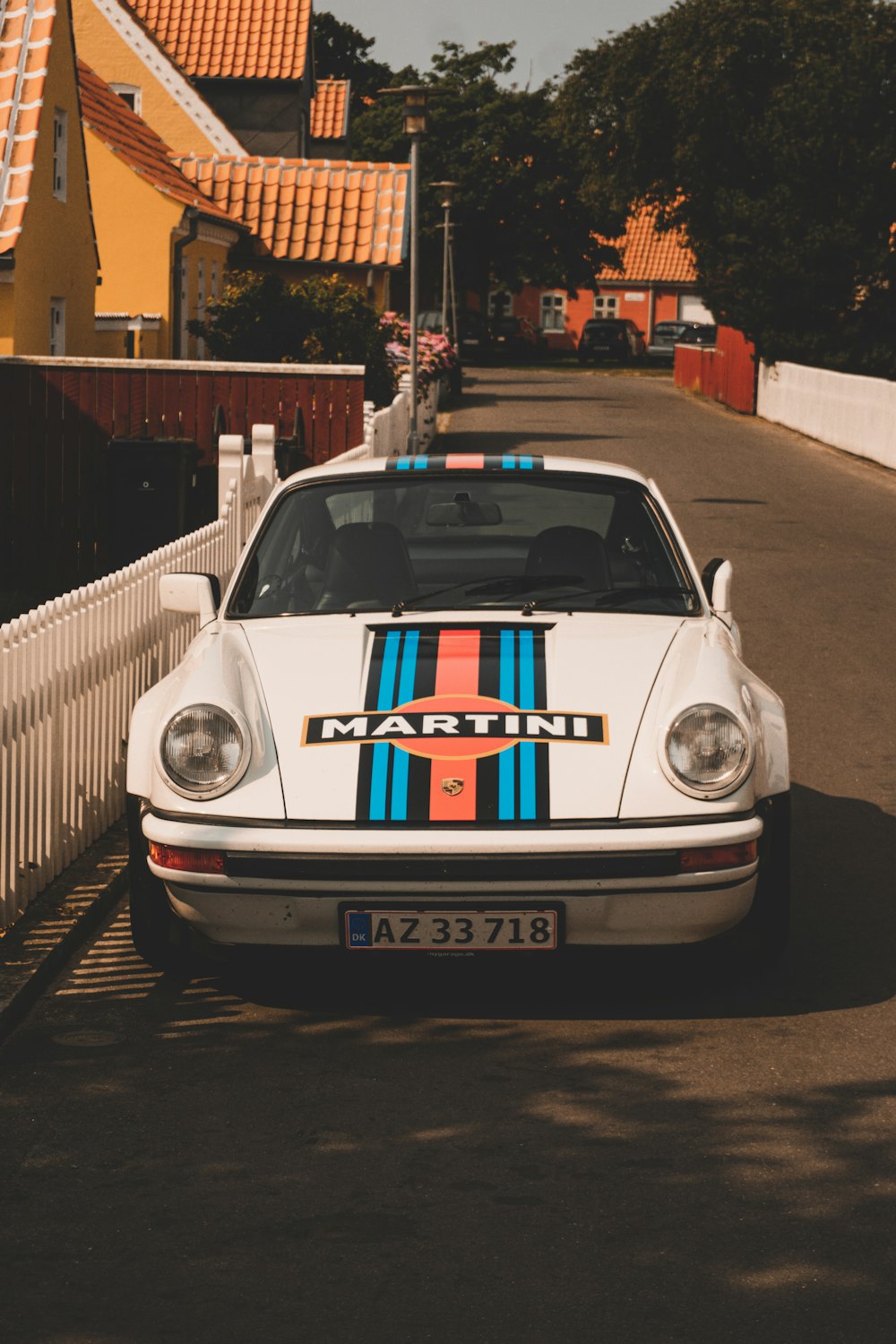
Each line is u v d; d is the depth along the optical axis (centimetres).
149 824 528
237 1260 383
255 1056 506
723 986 564
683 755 520
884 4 5009
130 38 3506
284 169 3328
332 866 505
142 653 805
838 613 1383
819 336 3703
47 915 618
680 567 646
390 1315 359
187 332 2720
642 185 5509
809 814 786
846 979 569
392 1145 444
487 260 6819
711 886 514
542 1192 416
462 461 675
